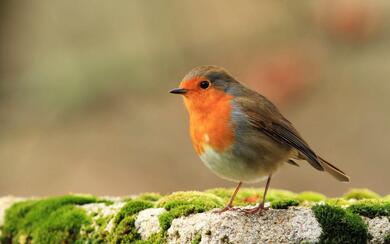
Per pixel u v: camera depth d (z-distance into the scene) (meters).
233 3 15.16
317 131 15.76
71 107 14.25
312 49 13.24
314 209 6.67
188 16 15.27
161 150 15.83
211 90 7.76
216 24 15.10
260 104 7.75
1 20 15.58
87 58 14.44
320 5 13.34
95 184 15.46
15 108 14.55
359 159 15.38
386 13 13.15
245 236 6.53
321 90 13.85
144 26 15.79
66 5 16.61
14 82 14.55
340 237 6.50
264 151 7.62
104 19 16.44
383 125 15.46
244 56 14.09
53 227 7.93
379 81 15.62
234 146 7.55
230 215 6.71
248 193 8.93
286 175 15.02
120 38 16.16
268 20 14.21
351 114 15.76
